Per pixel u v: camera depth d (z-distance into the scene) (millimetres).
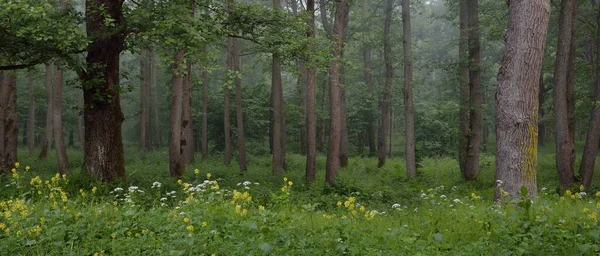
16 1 9594
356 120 41688
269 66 24984
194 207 7672
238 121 24016
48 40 10836
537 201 7465
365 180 18172
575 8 17547
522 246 5664
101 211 7629
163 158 30000
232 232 6359
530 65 8516
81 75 12477
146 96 36719
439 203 9156
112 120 12828
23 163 24172
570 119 17391
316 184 16469
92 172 12484
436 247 6121
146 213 7859
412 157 20688
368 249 5828
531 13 8523
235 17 12953
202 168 23297
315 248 5918
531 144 8492
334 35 17047
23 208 7316
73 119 44656
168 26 10750
